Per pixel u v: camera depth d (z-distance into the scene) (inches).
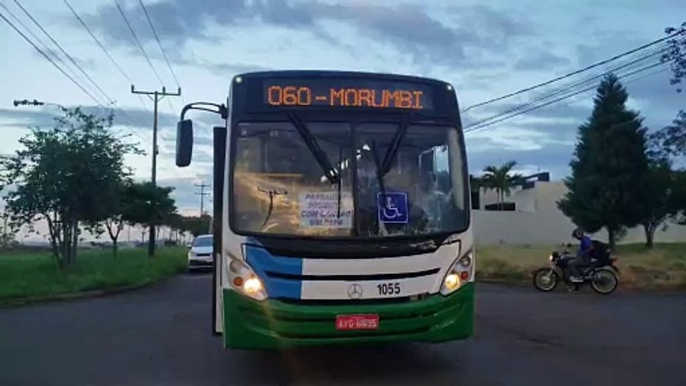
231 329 295.0
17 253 1414.9
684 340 430.0
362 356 374.6
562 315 554.3
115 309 620.1
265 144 307.3
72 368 353.7
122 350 405.1
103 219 902.4
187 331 480.1
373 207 302.4
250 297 291.7
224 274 299.3
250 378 327.9
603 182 1649.9
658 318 535.8
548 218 2299.5
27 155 833.5
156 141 1579.7
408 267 299.1
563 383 310.7
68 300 703.1
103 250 1595.7
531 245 1775.3
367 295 294.2
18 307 636.7
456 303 305.0
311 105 313.3
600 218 1657.2
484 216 2276.1
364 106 316.2
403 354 380.2
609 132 1656.0
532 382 313.0
